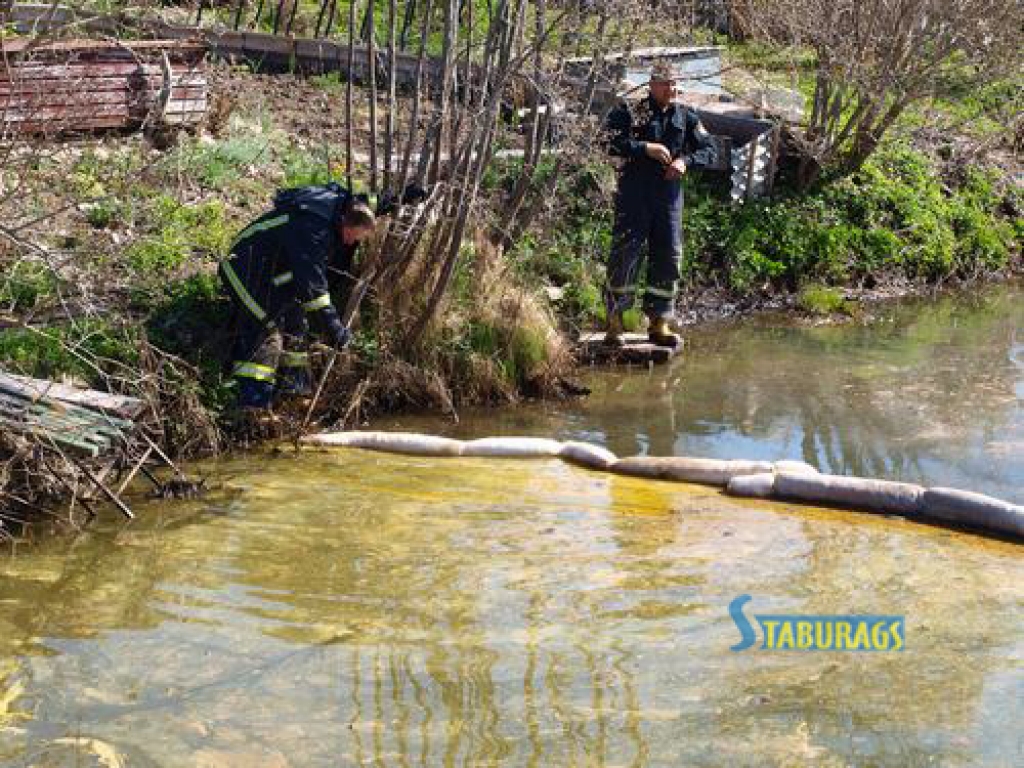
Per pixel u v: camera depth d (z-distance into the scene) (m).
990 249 12.73
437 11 13.03
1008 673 5.37
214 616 5.82
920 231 12.34
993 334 10.76
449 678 5.31
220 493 7.25
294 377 8.01
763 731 4.94
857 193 12.23
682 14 11.77
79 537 6.66
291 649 5.54
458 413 8.73
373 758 4.74
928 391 9.22
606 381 9.41
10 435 6.72
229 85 11.48
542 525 6.89
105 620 5.78
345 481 7.46
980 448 8.09
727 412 8.78
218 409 7.90
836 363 9.87
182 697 5.15
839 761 4.73
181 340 8.05
